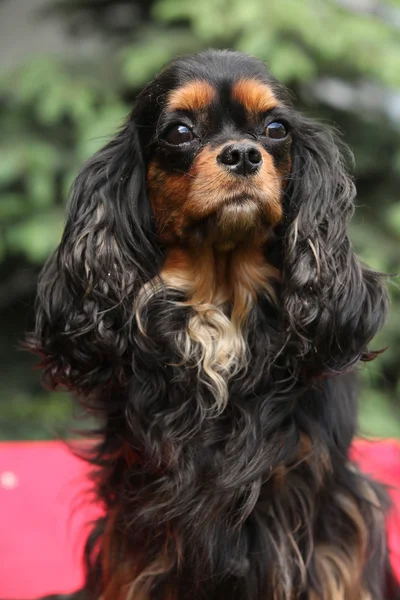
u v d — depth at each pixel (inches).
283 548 93.0
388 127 224.4
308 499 94.7
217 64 95.9
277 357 96.2
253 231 96.3
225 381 95.7
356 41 205.5
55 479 135.8
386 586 110.7
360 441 129.0
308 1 204.5
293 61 193.9
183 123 95.1
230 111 94.9
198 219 95.8
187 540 92.4
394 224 200.7
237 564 91.8
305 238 97.8
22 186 210.8
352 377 103.7
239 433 93.4
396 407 212.5
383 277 101.9
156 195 99.7
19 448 144.7
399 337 207.9
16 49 251.8
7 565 116.5
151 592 95.8
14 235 200.4
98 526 105.8
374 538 101.2
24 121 213.2
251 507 90.6
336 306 95.9
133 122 101.6
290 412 94.2
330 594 95.7
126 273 98.9
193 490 92.4
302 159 103.0
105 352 97.0
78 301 97.7
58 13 234.5
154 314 99.1
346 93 227.0
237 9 193.5
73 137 213.0
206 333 98.6
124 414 97.0
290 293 96.3
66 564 117.0
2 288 230.8
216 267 99.7
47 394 221.3
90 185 101.7
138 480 95.5
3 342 228.4
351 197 103.2
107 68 215.9
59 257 100.4
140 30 222.1
